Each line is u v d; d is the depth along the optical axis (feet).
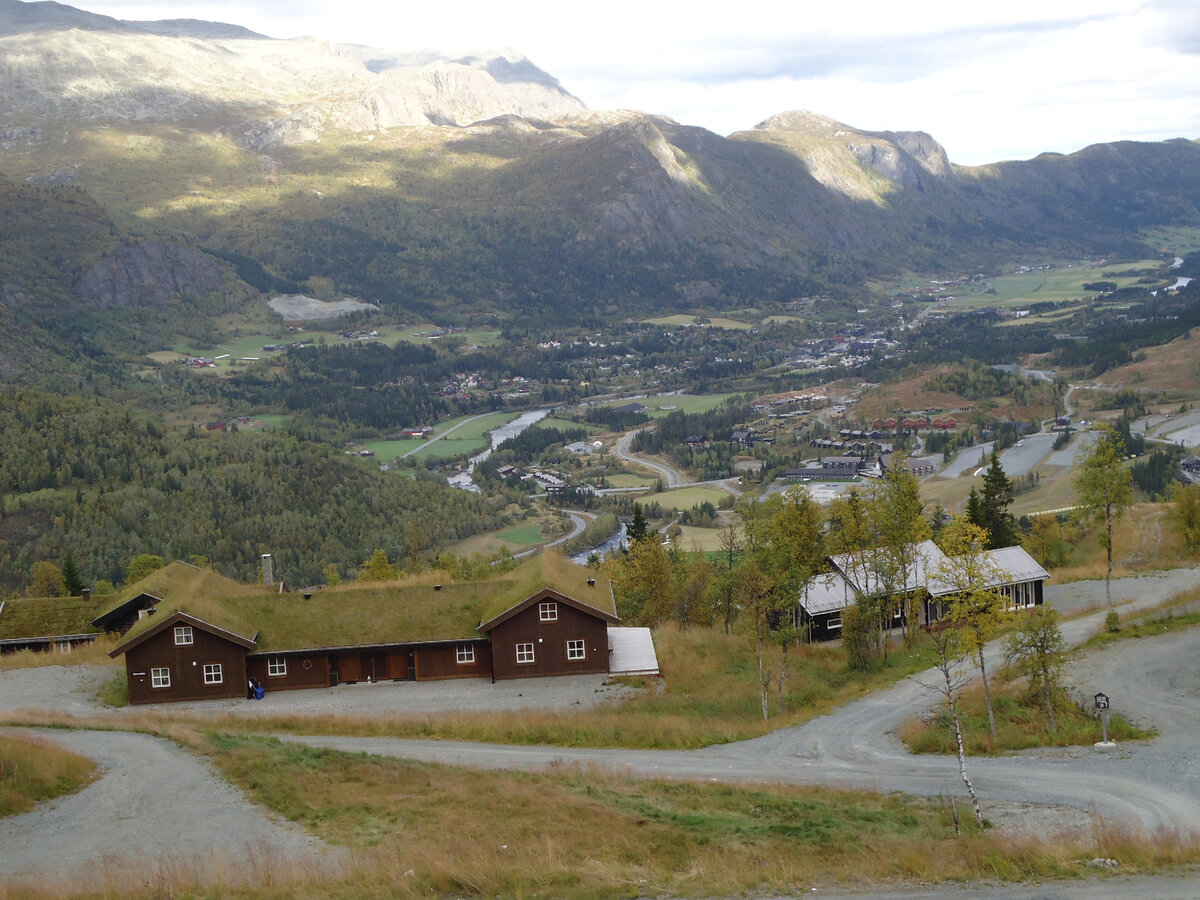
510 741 175.32
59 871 106.83
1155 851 113.39
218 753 148.66
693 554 372.58
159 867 107.14
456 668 214.48
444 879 104.68
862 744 178.50
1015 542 380.78
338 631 211.82
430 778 143.54
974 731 179.11
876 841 121.80
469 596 221.66
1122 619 245.86
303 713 189.57
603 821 125.80
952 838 124.06
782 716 200.13
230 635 202.69
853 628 243.19
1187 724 171.22
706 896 103.86
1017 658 203.82
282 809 127.03
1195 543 349.82
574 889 103.50
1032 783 148.46
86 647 245.24
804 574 221.05
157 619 204.85
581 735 177.78
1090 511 278.05
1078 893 102.17
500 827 121.90
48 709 194.59
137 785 134.92
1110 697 188.44
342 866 107.45
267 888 101.09
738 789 145.69
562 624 213.66
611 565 335.47
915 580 277.85
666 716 191.21
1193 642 216.74
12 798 126.62
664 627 268.21
